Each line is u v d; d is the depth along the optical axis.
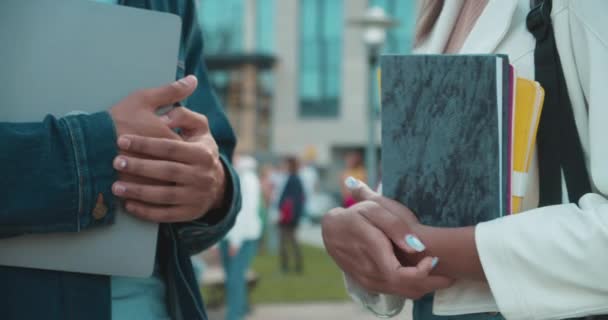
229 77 40.28
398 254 1.41
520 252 1.27
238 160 8.75
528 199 1.43
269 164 33.16
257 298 10.36
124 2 1.57
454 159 1.37
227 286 7.81
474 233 1.32
